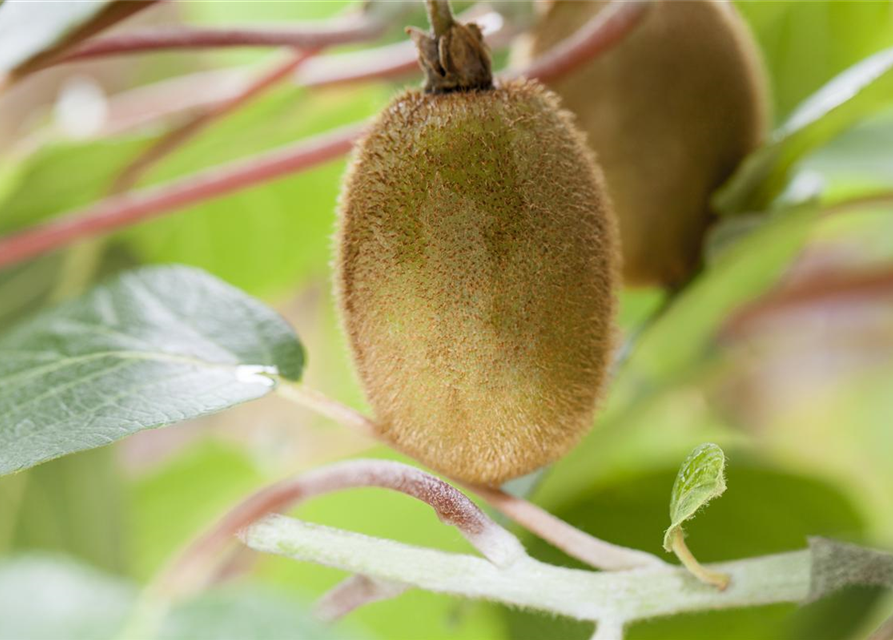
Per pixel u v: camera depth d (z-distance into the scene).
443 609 0.57
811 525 0.54
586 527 0.54
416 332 0.40
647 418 0.65
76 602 0.40
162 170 0.66
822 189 0.51
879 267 0.70
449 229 0.40
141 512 0.73
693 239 0.49
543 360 0.40
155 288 0.45
